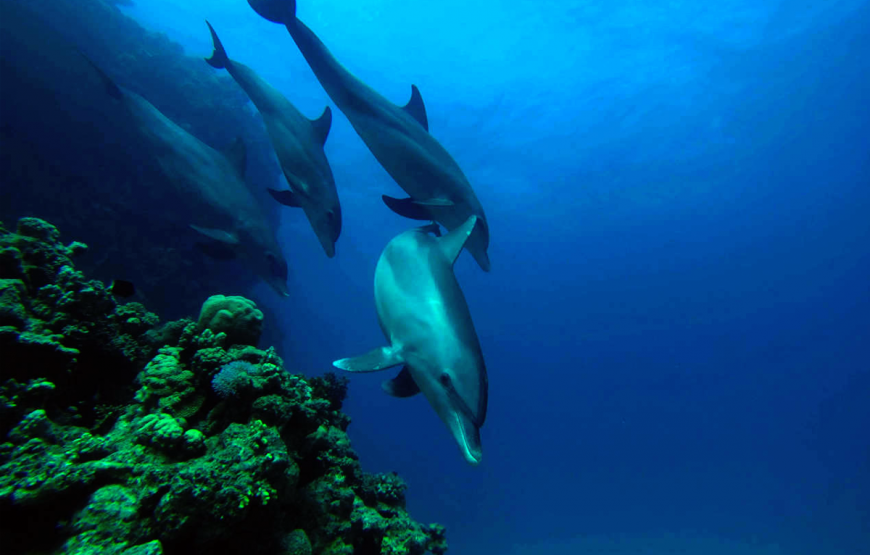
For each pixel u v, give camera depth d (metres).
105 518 2.27
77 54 14.00
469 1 24.91
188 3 23.53
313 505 3.86
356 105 5.75
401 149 5.75
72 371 3.22
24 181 12.25
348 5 24.66
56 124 13.15
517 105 31.84
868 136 40.62
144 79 16.55
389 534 5.15
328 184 6.84
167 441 2.74
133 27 17.83
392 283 3.76
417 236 4.06
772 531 39.94
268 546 2.96
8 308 2.96
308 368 53.91
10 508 2.21
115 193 13.78
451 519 39.84
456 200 6.00
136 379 3.75
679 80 31.33
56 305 3.38
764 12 26.61
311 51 5.86
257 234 8.89
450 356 3.11
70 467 2.41
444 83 29.80
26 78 12.67
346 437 5.73
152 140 8.70
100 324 3.59
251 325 4.03
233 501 2.46
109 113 14.16
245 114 19.27
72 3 15.46
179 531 2.31
